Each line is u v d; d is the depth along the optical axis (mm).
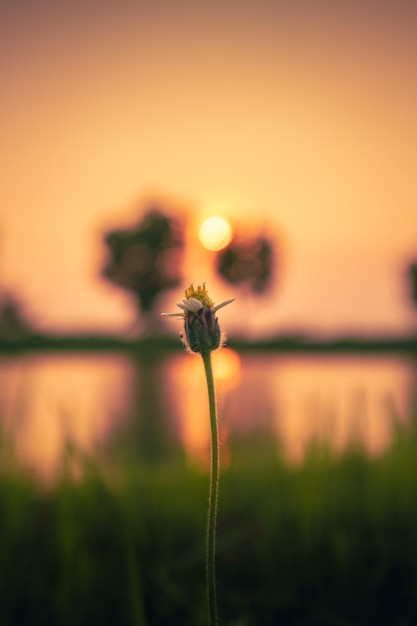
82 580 4176
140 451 9078
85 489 5238
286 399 17672
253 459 7109
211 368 2756
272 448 6812
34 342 78250
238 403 16672
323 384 24234
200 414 14969
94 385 25375
